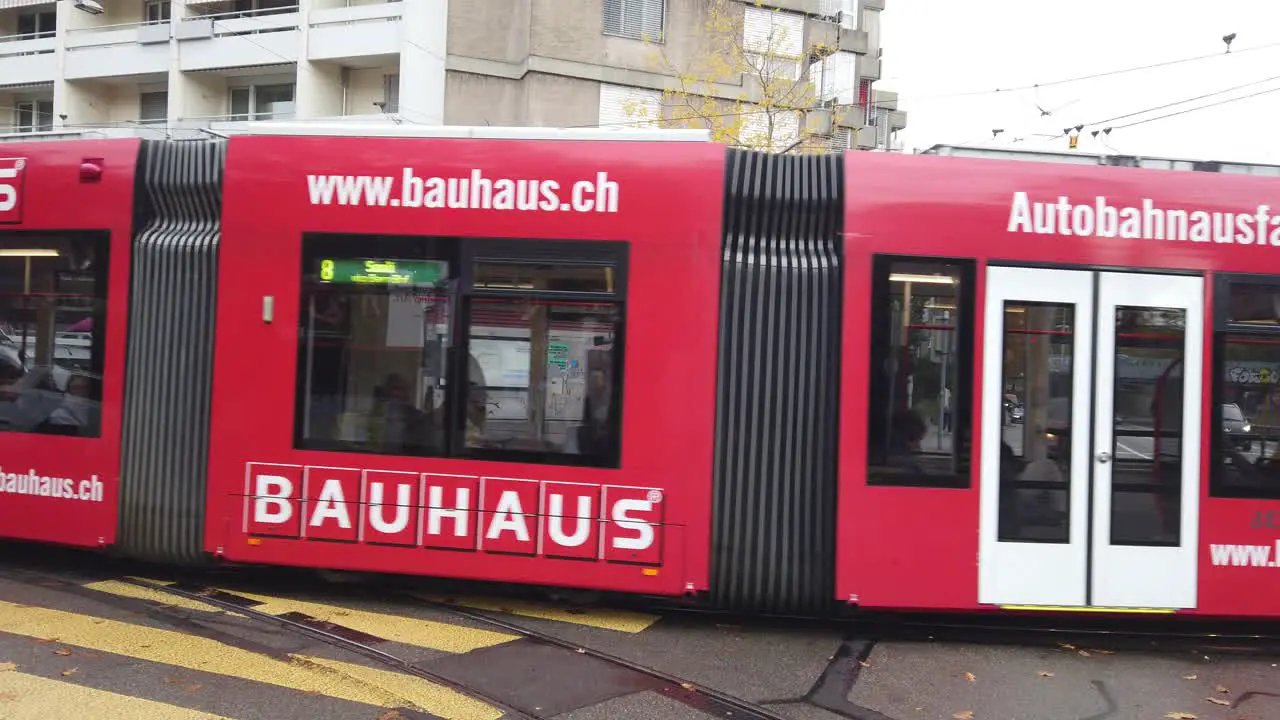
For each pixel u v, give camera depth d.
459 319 5.68
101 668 4.45
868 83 31.56
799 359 5.43
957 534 5.32
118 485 6.02
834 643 5.43
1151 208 5.45
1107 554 5.32
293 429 5.79
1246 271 5.42
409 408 5.70
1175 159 5.72
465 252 5.69
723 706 4.35
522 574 5.54
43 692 4.09
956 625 5.85
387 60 20.56
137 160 6.18
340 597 5.98
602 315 5.55
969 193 5.45
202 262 5.96
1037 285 5.39
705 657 5.08
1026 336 5.39
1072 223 5.42
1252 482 5.37
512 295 5.64
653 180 5.57
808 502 5.39
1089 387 5.36
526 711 4.15
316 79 20.80
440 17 20.12
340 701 4.16
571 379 5.57
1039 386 5.37
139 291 6.06
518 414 5.60
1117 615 5.66
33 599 5.68
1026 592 5.32
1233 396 5.39
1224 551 5.34
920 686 4.74
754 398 5.43
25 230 6.28
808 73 20.94
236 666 4.56
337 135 5.91
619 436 5.49
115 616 5.36
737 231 5.60
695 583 5.42
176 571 6.52
